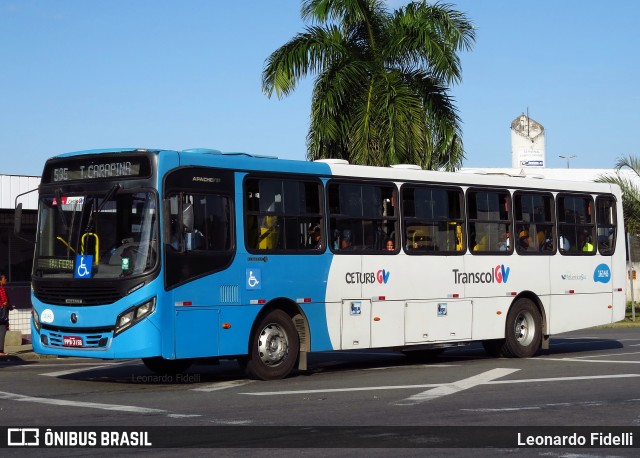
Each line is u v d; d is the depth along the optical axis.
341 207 17.08
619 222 22.61
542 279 20.66
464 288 19.03
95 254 14.84
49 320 15.15
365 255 17.34
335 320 16.81
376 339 17.44
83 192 15.20
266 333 15.91
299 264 16.33
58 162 15.59
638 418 11.49
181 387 14.97
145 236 14.54
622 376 16.05
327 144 28.09
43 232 15.55
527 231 20.47
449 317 18.72
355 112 27.94
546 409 12.23
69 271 15.02
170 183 14.76
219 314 15.16
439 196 18.78
